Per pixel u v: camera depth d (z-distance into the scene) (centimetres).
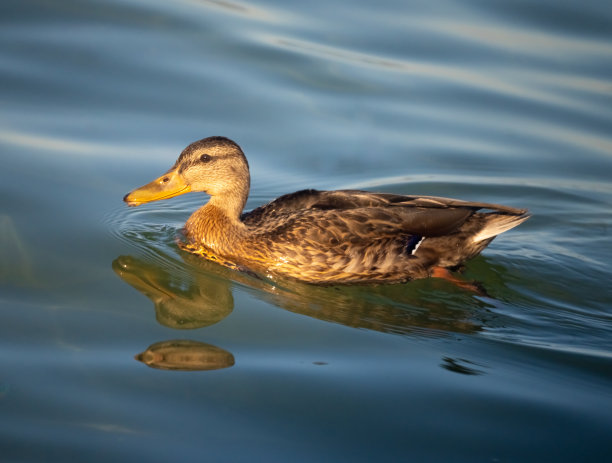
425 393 946
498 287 1246
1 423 847
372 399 930
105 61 1828
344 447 848
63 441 829
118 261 1241
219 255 1307
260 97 1800
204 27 2005
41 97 1691
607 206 1529
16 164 1466
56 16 1966
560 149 1714
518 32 2100
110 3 2042
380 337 1074
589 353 1055
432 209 1252
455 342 1072
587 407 932
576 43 2061
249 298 1173
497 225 1247
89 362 966
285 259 1240
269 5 2170
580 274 1291
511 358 1037
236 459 819
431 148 1705
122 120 1666
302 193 1317
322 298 1192
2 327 1023
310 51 1970
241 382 948
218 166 1293
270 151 1666
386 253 1232
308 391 938
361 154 1677
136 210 1444
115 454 816
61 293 1125
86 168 1498
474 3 2205
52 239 1270
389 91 1870
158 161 1549
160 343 1023
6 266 1175
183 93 1775
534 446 862
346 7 2178
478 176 1619
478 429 888
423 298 1209
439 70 1945
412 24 2116
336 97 1838
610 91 1884
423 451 849
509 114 1820
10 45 1830
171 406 896
